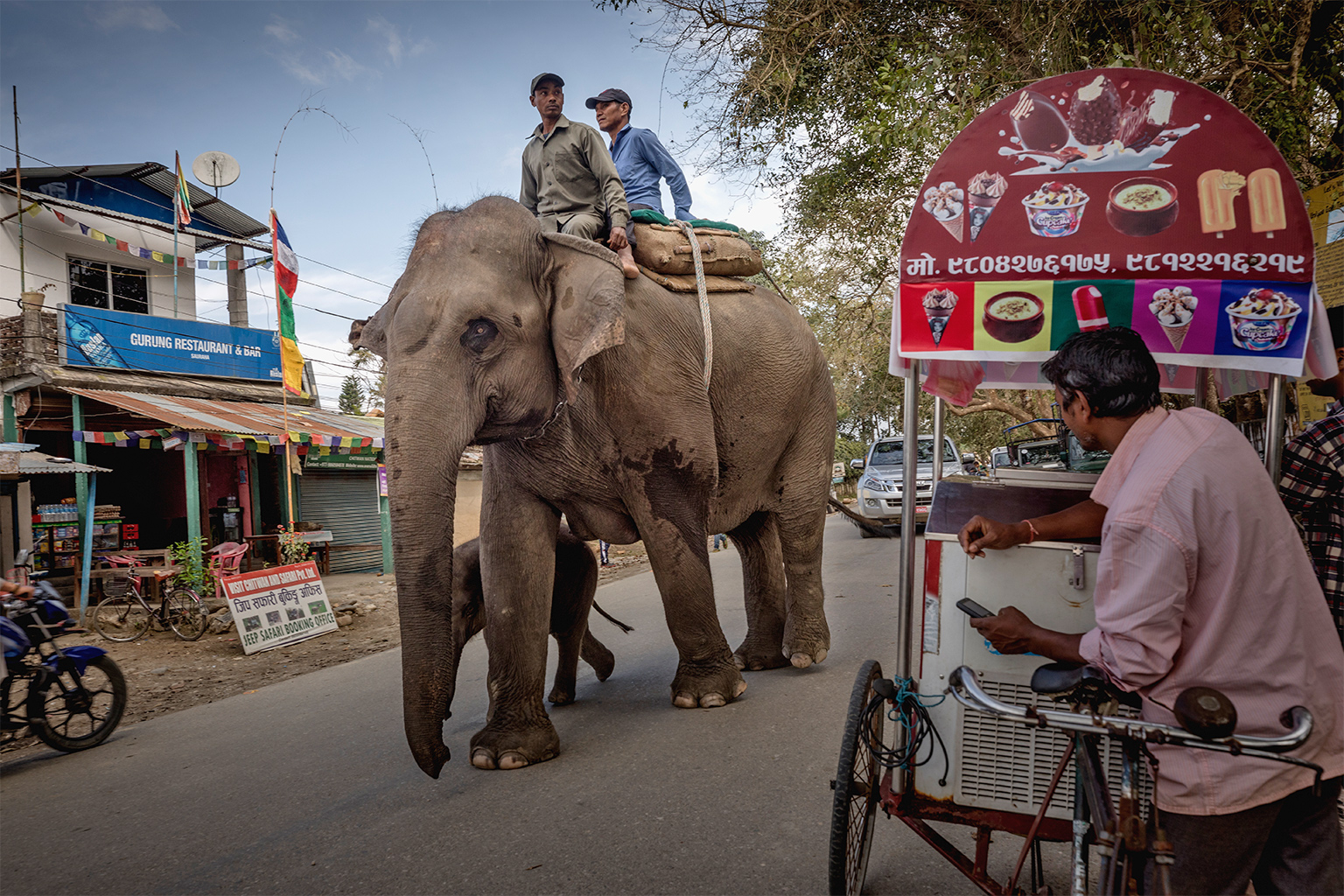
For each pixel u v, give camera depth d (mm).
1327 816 1838
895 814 2543
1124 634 1798
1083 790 2004
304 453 15172
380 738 4883
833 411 6121
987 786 2434
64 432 14219
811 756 4004
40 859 3453
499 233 3943
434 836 3377
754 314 5410
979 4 7148
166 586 10750
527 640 4262
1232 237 2410
